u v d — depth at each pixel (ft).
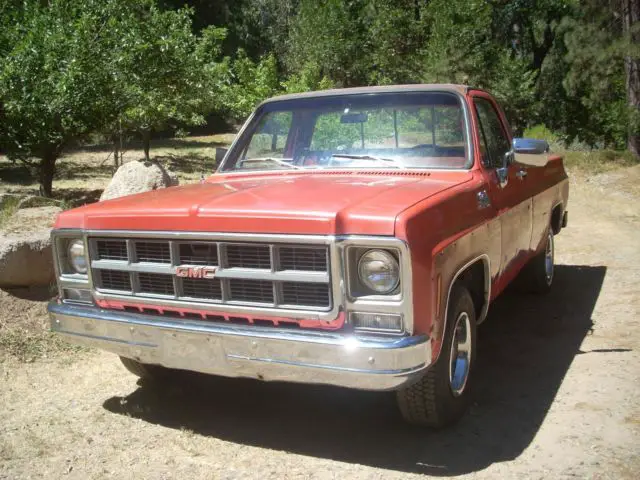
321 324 10.87
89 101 33.17
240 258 11.34
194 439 12.82
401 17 84.43
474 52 81.87
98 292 12.74
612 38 64.95
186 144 93.91
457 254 11.93
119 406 14.43
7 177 54.39
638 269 24.73
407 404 12.24
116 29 34.32
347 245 10.57
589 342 17.35
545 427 12.75
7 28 33.81
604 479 10.81
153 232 11.90
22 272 19.11
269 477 11.30
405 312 10.40
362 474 11.30
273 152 16.06
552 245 22.11
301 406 14.26
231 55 124.16
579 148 76.28
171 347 11.95
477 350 17.08
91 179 53.26
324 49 85.97
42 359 16.97
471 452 11.91
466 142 14.44
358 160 15.06
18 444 12.67
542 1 98.22
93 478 11.43
